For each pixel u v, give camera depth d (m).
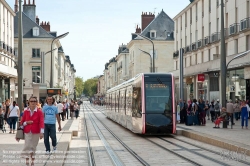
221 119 26.31
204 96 47.41
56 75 86.38
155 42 79.56
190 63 55.66
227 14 42.91
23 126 10.99
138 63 80.12
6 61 53.25
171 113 22.80
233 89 39.09
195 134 21.45
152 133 22.91
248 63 33.28
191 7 55.56
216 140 18.17
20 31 22.42
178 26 61.97
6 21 53.41
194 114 29.59
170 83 23.22
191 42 55.78
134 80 25.48
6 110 25.58
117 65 124.81
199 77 44.38
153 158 14.23
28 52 74.31
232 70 39.22
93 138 22.81
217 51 45.75
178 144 19.08
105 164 13.02
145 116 22.64
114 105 38.62
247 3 37.69
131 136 23.94
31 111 11.04
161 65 79.69
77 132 24.31
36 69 74.00
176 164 12.73
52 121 13.82
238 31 39.50
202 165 12.38
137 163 13.12
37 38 74.19
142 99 22.91
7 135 21.78
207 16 48.69
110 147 18.03
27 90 65.44
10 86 51.38
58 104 36.72
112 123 38.88
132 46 84.12
